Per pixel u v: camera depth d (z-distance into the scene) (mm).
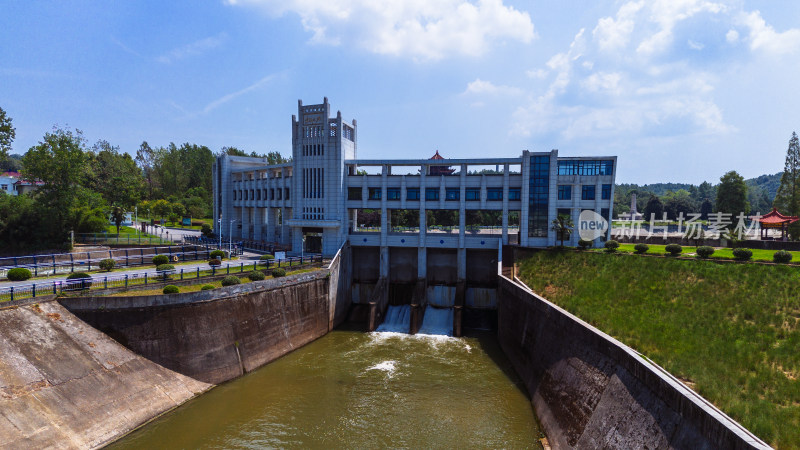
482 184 60625
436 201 62062
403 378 40562
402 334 53969
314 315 51312
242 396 36469
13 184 106375
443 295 62406
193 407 34219
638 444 22141
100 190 103500
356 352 47188
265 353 43281
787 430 18844
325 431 31734
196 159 155375
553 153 58219
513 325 45469
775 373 23672
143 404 31625
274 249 69250
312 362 44125
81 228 67500
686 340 28953
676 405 20859
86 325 32625
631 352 26078
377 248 66875
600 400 26781
